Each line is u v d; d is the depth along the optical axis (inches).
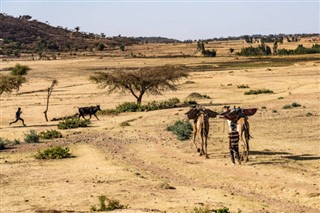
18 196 721.0
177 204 654.5
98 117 1994.3
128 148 1176.8
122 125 1643.7
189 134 1325.0
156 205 647.8
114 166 952.3
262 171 878.4
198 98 2518.5
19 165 987.3
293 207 673.0
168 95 2815.0
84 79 4323.3
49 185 794.8
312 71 4050.2
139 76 2309.3
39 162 1020.5
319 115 1648.6
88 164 980.6
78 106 2413.9
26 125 1867.6
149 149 1147.9
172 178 860.6
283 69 4451.3
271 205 683.4
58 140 1370.6
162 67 2372.0
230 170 896.9
